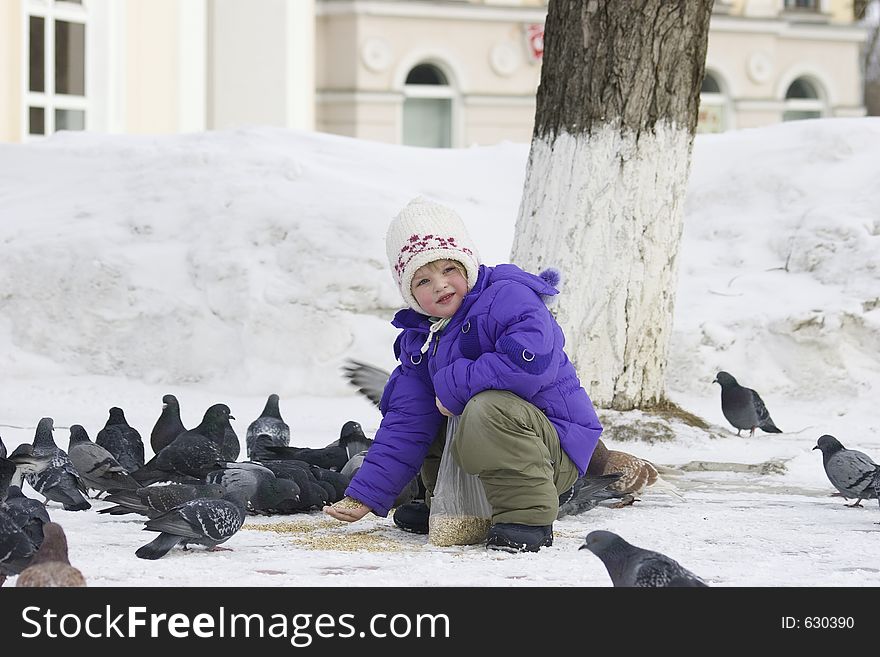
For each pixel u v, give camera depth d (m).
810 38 139.62
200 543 17.39
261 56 95.50
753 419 33.97
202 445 22.58
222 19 94.44
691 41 32.56
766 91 136.75
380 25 121.25
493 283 18.36
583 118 32.56
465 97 125.31
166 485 18.52
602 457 21.39
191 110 88.50
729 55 135.12
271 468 21.30
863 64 154.75
